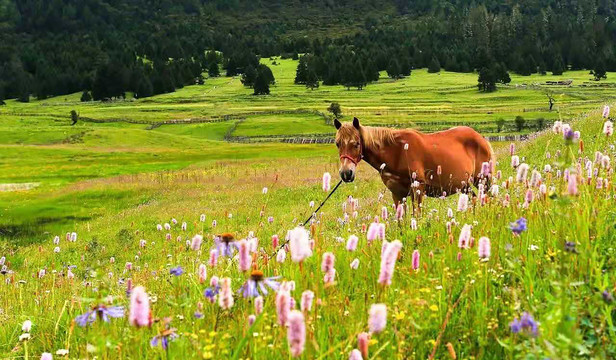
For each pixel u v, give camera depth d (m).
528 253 4.92
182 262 9.44
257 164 53.91
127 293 4.94
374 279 4.90
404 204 9.53
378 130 10.30
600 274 3.92
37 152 83.25
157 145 105.94
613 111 23.19
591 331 3.43
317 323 3.82
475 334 3.76
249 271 4.98
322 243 7.04
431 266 5.05
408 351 3.56
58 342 5.49
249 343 3.54
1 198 43.22
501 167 17.67
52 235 28.94
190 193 35.28
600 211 5.45
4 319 7.32
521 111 146.88
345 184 26.88
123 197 38.31
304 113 162.50
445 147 10.63
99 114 174.12
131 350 4.10
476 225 6.31
